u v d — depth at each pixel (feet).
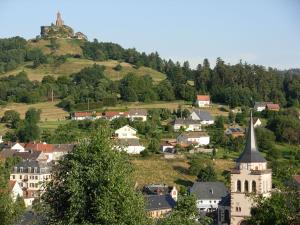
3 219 336.29
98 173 261.03
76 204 254.68
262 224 276.82
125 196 256.73
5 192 362.12
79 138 278.26
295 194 279.69
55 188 270.87
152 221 274.36
